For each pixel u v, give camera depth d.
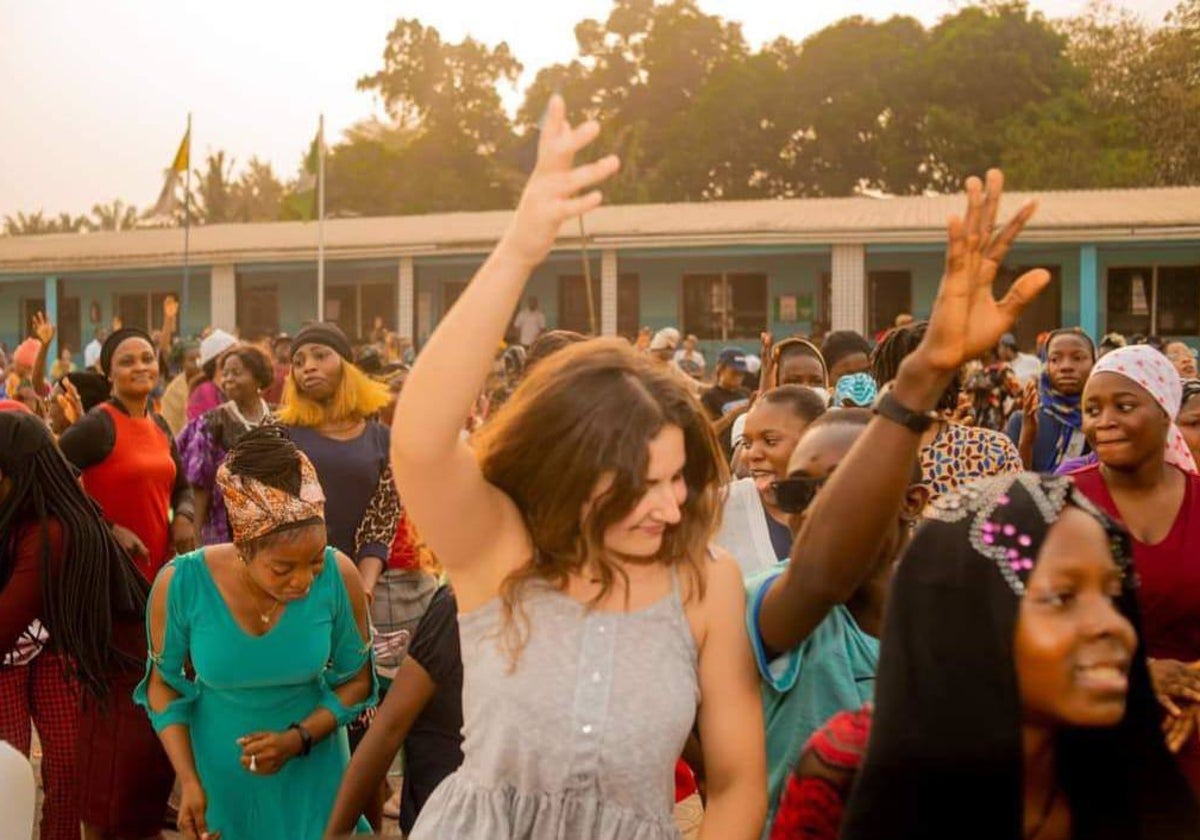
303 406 6.19
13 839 3.56
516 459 2.54
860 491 2.43
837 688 2.79
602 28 58.22
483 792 2.54
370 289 31.22
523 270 2.38
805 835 2.31
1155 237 25.62
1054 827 2.13
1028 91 47.12
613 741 2.47
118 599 4.76
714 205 31.47
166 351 20.22
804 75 49.25
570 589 2.55
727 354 10.11
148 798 4.70
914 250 27.50
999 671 1.99
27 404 11.23
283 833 4.26
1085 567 2.00
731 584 2.65
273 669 4.19
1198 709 3.69
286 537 4.01
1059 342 7.27
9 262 32.03
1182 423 5.96
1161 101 51.22
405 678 3.74
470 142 60.16
